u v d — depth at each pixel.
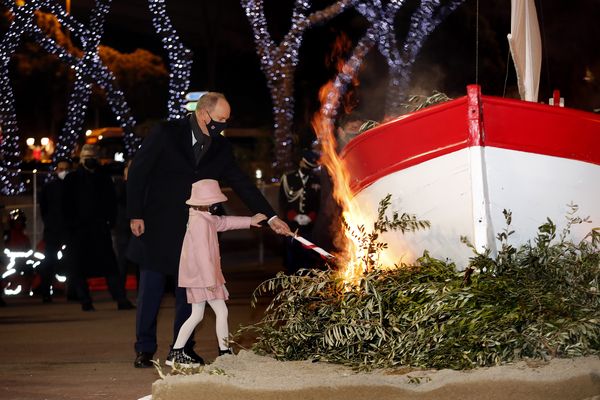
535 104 7.43
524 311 7.00
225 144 8.97
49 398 7.68
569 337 6.80
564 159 7.55
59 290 18.56
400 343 7.16
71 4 49.00
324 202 11.11
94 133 42.22
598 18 28.95
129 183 8.82
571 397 6.24
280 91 35.09
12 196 24.22
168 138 8.80
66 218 14.55
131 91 52.91
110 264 14.64
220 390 6.60
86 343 10.92
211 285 8.38
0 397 7.73
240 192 8.94
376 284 7.66
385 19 31.88
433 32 31.80
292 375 6.88
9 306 15.62
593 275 7.50
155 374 8.76
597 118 7.52
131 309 14.75
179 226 8.82
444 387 6.36
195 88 56.00
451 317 7.11
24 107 55.53
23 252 17.95
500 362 6.79
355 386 6.46
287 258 11.63
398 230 8.09
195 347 10.38
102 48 52.72
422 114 7.66
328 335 7.48
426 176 7.79
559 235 7.82
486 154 7.48
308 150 11.62
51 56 50.41
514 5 9.61
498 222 7.67
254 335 10.84
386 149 7.98
